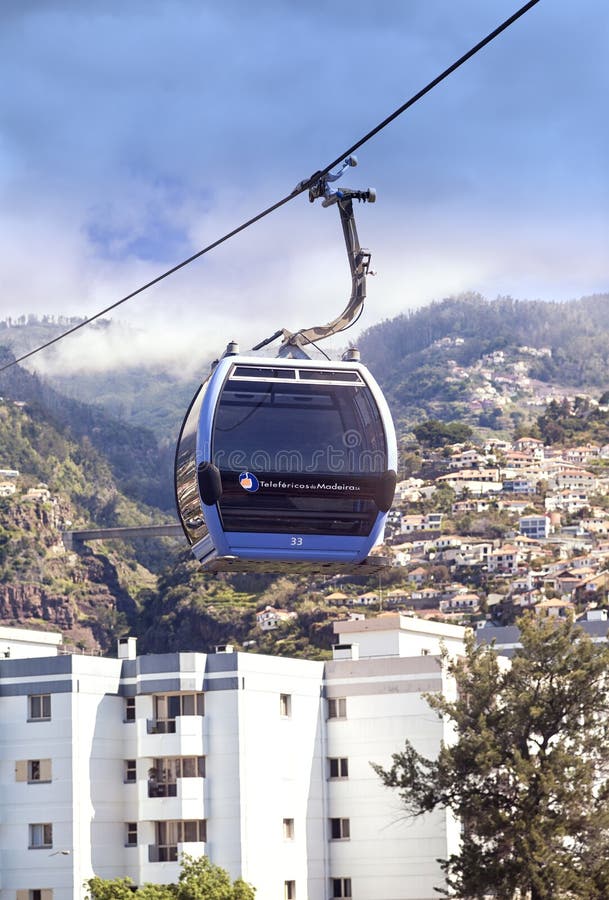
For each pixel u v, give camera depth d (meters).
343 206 29.83
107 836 86.38
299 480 30.34
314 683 91.19
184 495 31.08
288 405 30.50
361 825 89.44
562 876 69.00
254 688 87.31
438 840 86.88
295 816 88.56
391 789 88.88
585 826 71.56
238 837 85.25
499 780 74.00
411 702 89.31
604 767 75.25
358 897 88.88
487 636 113.19
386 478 30.52
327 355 31.31
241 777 85.81
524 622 77.00
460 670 77.62
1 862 85.50
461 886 72.50
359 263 30.20
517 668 75.44
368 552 30.55
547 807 72.62
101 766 86.62
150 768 87.06
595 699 74.88
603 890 69.56
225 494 30.03
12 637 102.88
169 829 86.62
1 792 86.19
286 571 31.23
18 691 86.81
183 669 87.00
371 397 30.75
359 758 90.12
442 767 74.25
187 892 71.50
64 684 85.94
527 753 75.00
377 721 89.94
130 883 76.12
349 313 30.34
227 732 86.44
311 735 90.38
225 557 30.16
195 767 86.75
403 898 87.44
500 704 76.38
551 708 74.81
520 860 70.25
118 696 88.19
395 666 90.00
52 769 85.50
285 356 31.34
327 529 30.41
